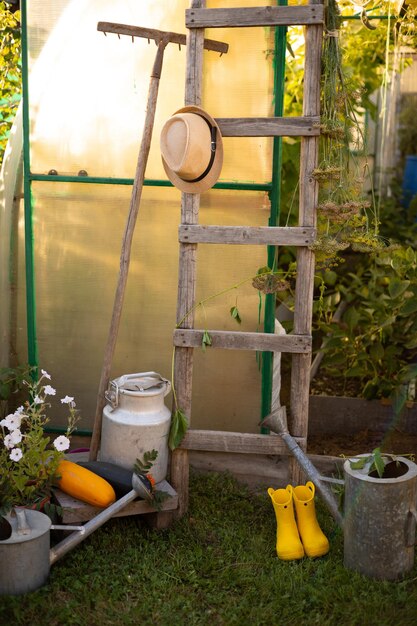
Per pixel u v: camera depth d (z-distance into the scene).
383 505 2.67
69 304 3.62
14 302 3.70
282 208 4.84
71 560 2.81
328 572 2.79
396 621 2.52
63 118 3.46
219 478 3.43
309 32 2.95
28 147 3.49
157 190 3.46
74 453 3.33
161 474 3.08
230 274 3.47
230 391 3.59
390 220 5.96
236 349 3.33
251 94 3.29
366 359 4.06
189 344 3.10
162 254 3.52
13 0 3.90
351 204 2.94
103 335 3.63
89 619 2.52
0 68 4.08
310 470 2.97
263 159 3.34
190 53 3.02
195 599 2.64
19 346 3.75
